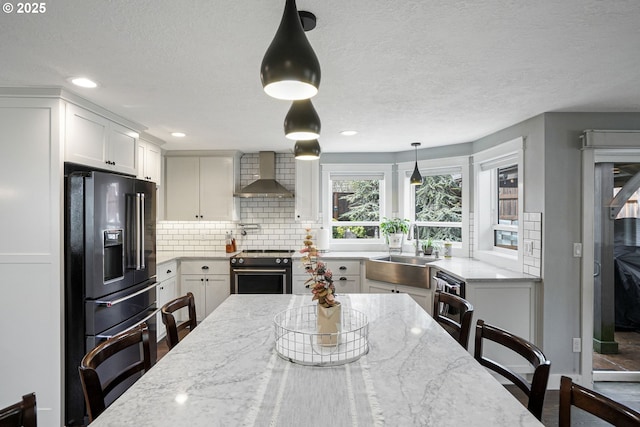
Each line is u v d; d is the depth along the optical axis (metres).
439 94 2.43
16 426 0.88
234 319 1.90
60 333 2.27
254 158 4.75
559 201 2.86
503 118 3.03
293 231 4.78
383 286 4.01
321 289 1.48
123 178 2.65
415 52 1.80
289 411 0.99
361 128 3.39
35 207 2.26
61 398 2.27
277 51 0.90
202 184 4.46
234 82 2.18
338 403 1.03
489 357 2.99
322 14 1.44
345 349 1.43
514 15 1.46
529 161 3.04
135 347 2.80
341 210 4.87
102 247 2.40
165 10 1.40
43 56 1.81
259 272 4.20
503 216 3.73
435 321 1.90
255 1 1.35
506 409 1.00
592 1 1.35
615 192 3.29
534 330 2.94
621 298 3.55
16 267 2.26
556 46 1.73
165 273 3.93
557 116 2.85
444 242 4.14
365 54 1.82
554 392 2.80
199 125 3.23
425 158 4.45
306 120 1.40
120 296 2.59
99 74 2.04
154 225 3.13
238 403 1.04
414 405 1.02
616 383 2.96
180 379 1.19
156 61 1.88
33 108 2.26
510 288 2.94
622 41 1.68
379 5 1.38
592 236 2.84
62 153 2.29
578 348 2.86
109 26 1.52
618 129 2.84
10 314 2.26
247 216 4.80
